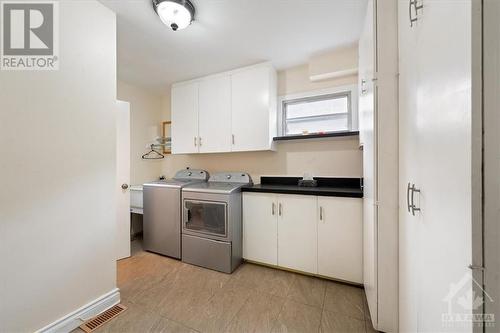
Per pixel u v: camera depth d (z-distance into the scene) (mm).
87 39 1438
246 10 1581
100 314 1483
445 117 642
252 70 2426
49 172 1257
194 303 1620
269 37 1930
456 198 578
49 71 1262
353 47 2105
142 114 3223
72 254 1360
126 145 2488
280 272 2082
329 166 2383
